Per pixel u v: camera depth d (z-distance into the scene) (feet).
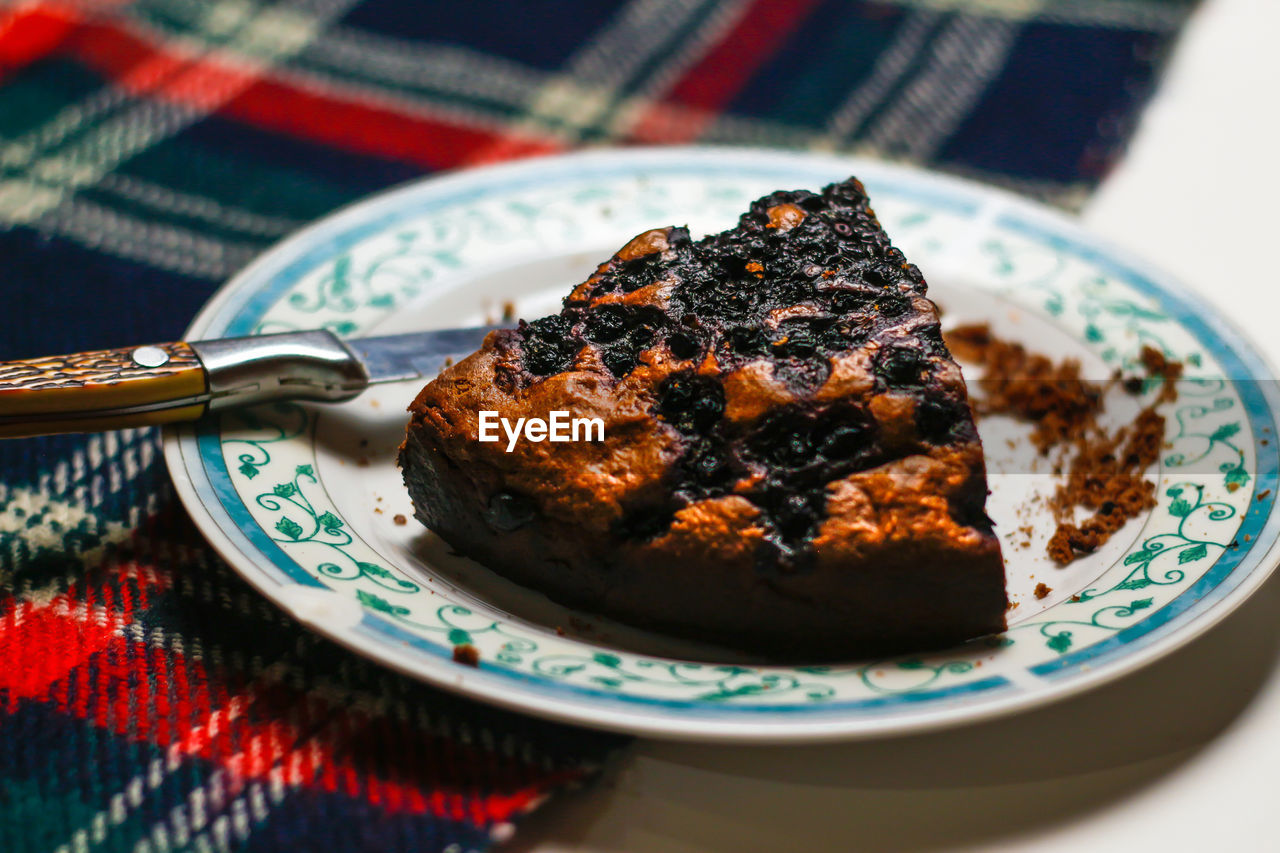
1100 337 1.51
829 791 1.20
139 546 1.34
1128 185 1.77
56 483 1.39
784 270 1.36
